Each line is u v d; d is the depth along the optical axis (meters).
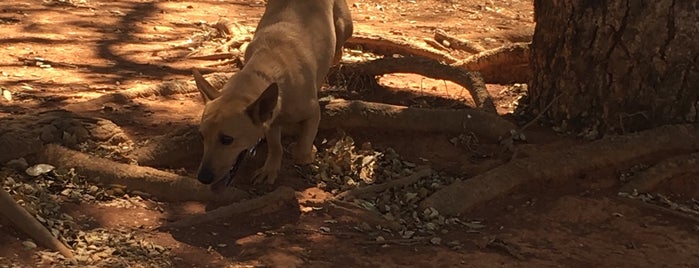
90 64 3.39
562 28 2.71
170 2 4.79
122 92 2.87
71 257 1.85
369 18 4.70
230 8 4.82
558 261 2.03
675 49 2.55
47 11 4.25
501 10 5.28
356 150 2.58
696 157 2.46
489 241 2.09
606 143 2.50
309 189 2.35
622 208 2.31
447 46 4.00
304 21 2.50
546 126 2.79
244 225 2.11
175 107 2.86
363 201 2.29
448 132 2.66
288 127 2.60
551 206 2.31
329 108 2.65
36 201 2.07
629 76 2.60
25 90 2.94
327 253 2.00
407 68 3.06
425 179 2.44
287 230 2.10
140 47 3.74
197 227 2.07
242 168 2.44
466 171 2.50
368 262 1.97
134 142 2.48
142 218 2.09
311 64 2.40
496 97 3.20
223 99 2.11
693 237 2.20
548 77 2.80
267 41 2.36
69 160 2.26
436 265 1.97
